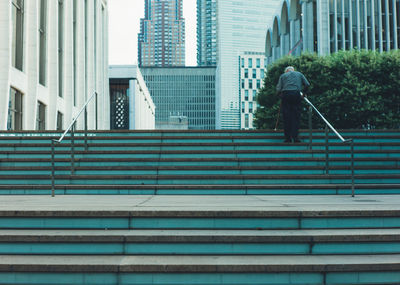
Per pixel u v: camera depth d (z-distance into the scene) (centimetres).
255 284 405
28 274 408
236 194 760
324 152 959
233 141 1060
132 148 1006
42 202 609
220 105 18112
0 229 493
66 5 2884
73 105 3020
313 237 450
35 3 2227
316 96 2777
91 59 3603
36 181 822
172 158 911
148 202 607
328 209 502
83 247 451
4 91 1848
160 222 494
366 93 2619
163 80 18425
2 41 1856
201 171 866
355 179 816
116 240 450
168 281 405
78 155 948
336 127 2820
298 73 1031
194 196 723
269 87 3044
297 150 955
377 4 5262
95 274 407
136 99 5406
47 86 2497
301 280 406
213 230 484
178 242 451
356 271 408
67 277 407
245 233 462
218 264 406
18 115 2103
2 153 953
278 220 494
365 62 2775
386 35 5225
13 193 771
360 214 496
